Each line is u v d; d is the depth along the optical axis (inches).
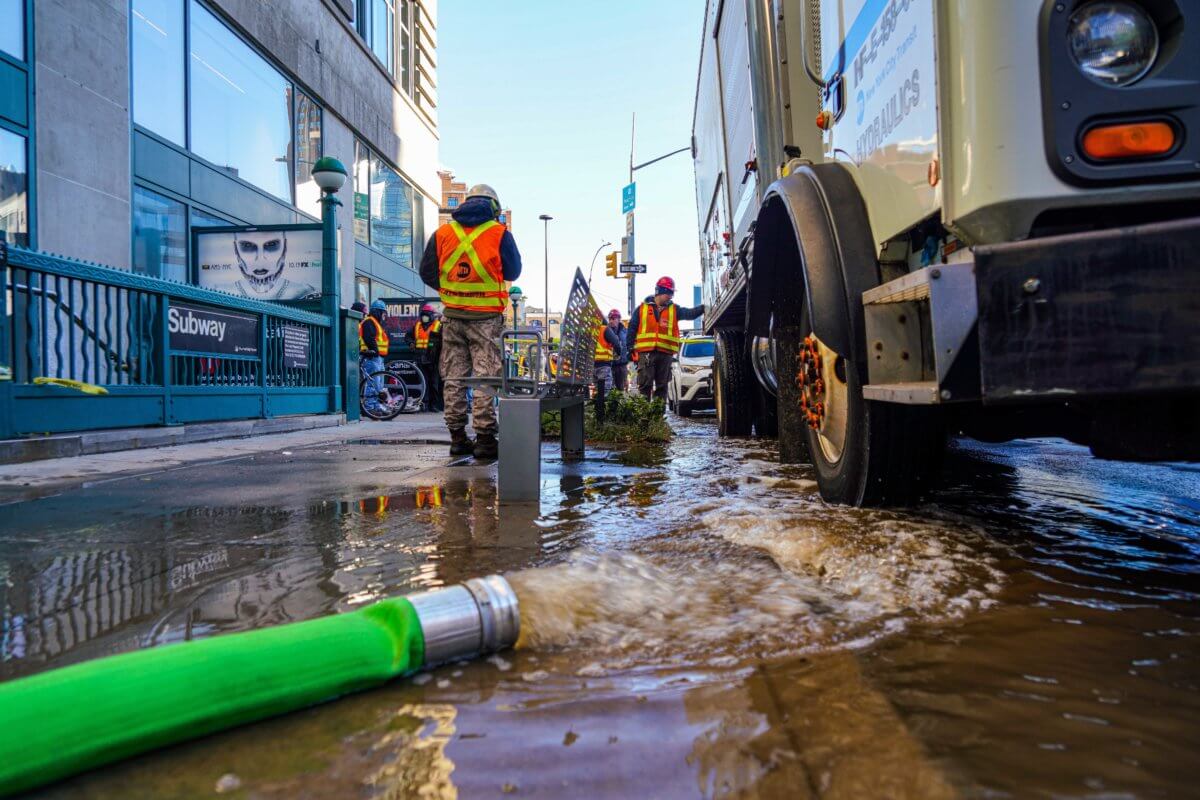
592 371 221.3
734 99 221.3
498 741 45.4
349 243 718.5
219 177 498.6
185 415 272.2
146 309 254.1
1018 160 68.2
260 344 324.8
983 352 66.0
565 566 81.3
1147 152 66.5
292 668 48.8
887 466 106.2
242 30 527.5
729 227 238.8
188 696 44.6
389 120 823.1
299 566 88.4
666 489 147.3
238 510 128.1
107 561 91.5
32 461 200.2
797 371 153.4
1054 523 104.7
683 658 57.8
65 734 40.4
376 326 489.7
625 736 45.8
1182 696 49.9
